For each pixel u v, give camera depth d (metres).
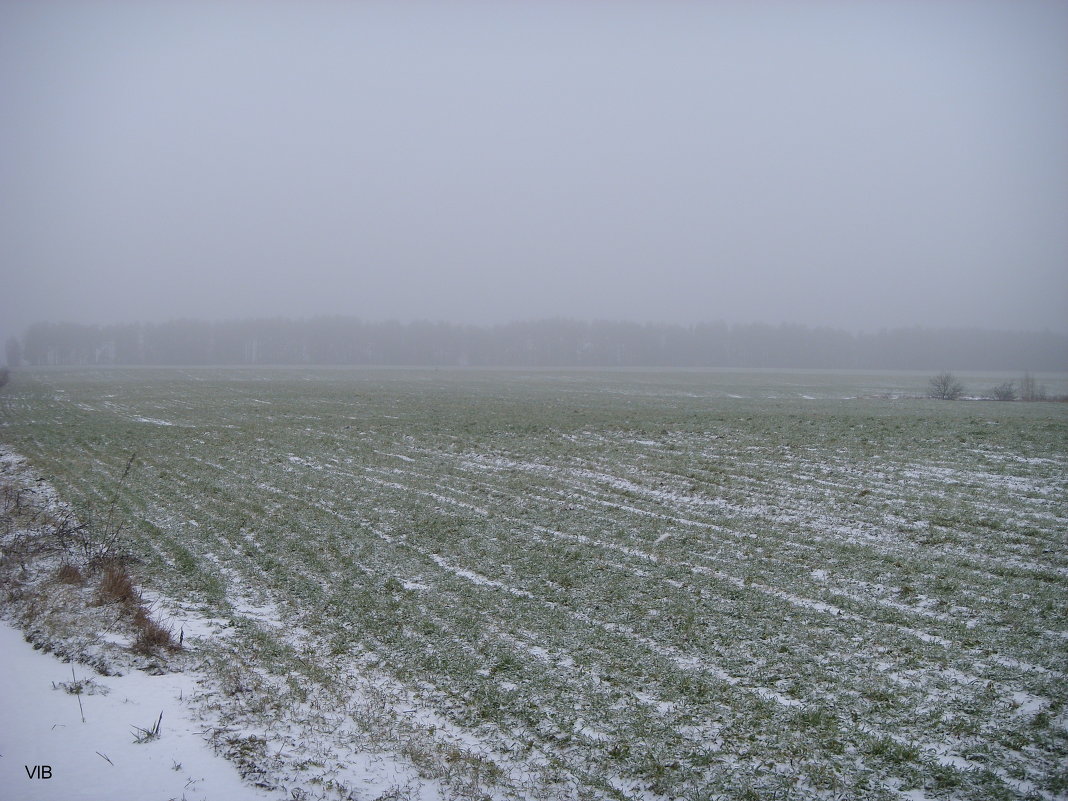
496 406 44.06
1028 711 8.62
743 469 22.64
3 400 54.00
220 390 62.88
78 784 6.96
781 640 10.69
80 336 182.50
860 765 7.67
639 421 34.00
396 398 52.06
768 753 7.91
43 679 9.26
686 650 10.41
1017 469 21.08
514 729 8.45
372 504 19.30
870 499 18.52
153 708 8.63
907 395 61.12
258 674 9.79
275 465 25.11
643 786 7.42
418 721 8.64
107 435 32.94
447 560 14.70
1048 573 13.11
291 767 7.52
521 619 11.60
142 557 14.99
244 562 14.66
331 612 12.08
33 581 13.24
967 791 7.19
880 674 9.60
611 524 17.02
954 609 11.71
